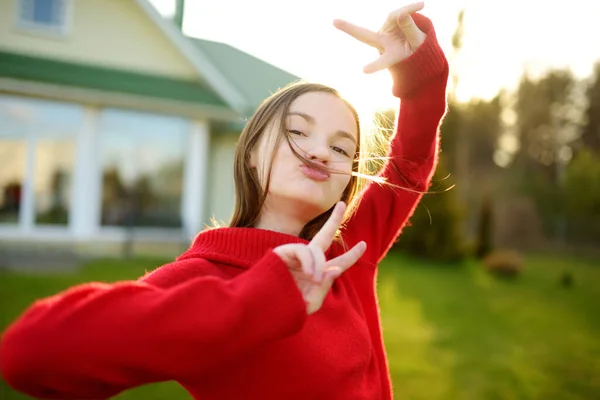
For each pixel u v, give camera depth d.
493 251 16.19
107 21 11.70
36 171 10.80
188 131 11.74
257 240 1.13
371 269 1.50
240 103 11.92
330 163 1.16
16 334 0.77
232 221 1.25
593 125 31.58
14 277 7.78
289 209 1.19
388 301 8.69
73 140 10.96
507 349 6.30
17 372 0.76
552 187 24.06
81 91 10.45
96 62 11.62
